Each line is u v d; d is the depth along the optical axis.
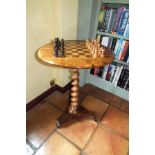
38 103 2.01
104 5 1.89
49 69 1.99
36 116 1.82
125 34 1.77
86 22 1.88
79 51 1.44
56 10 1.66
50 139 1.54
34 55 1.72
